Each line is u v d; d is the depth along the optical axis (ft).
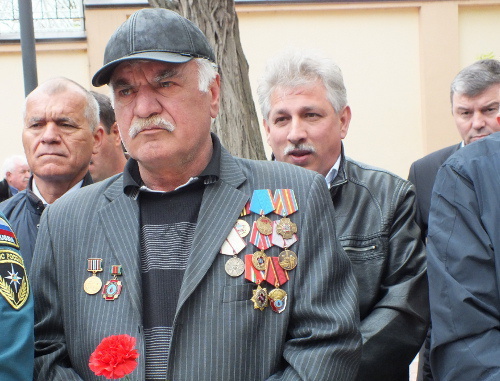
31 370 8.25
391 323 10.00
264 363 8.23
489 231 9.27
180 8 17.35
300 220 8.68
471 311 9.00
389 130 36.81
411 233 10.82
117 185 9.24
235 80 17.53
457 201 9.56
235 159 9.27
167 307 8.40
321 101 11.09
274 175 9.02
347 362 8.26
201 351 8.12
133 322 8.35
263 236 8.55
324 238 8.70
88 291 8.63
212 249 8.42
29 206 12.29
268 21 36.14
